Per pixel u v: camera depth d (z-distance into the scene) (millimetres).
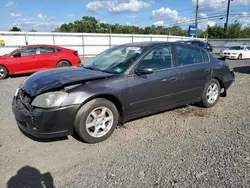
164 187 2219
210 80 4664
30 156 2811
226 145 3102
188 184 2260
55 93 2818
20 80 8656
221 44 29875
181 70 4035
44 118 2754
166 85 3811
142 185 2250
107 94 3129
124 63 3553
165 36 26766
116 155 2850
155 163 2652
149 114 3943
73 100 2859
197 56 4500
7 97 5785
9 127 3695
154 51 3748
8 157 2779
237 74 9930
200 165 2598
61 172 2484
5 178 2373
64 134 2934
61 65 9930
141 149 3004
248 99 5539
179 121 4035
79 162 2689
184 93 4164
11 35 17812
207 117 4254
